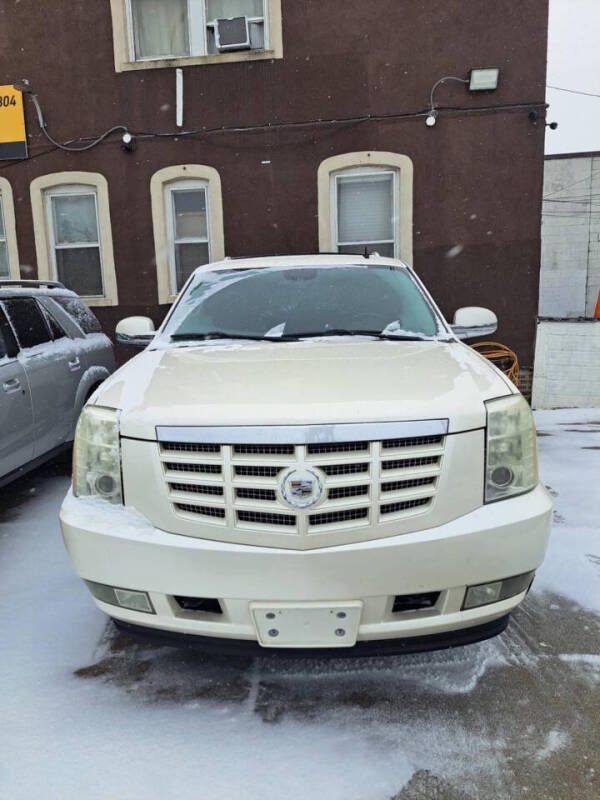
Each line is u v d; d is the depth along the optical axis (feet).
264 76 25.82
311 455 6.43
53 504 14.15
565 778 6.23
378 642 6.75
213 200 26.66
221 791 6.13
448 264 25.79
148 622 6.95
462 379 7.52
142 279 27.50
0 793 6.14
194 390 7.35
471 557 6.54
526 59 24.35
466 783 6.19
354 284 11.68
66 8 26.40
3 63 27.09
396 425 6.49
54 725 7.09
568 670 7.94
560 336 27.37
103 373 17.29
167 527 6.74
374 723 7.04
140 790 6.16
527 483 7.06
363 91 25.38
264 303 11.28
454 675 7.87
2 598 9.88
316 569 6.39
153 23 27.07
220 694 7.61
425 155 25.39
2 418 12.35
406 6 24.71
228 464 6.50
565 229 69.21
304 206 26.30
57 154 27.30
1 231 28.76
